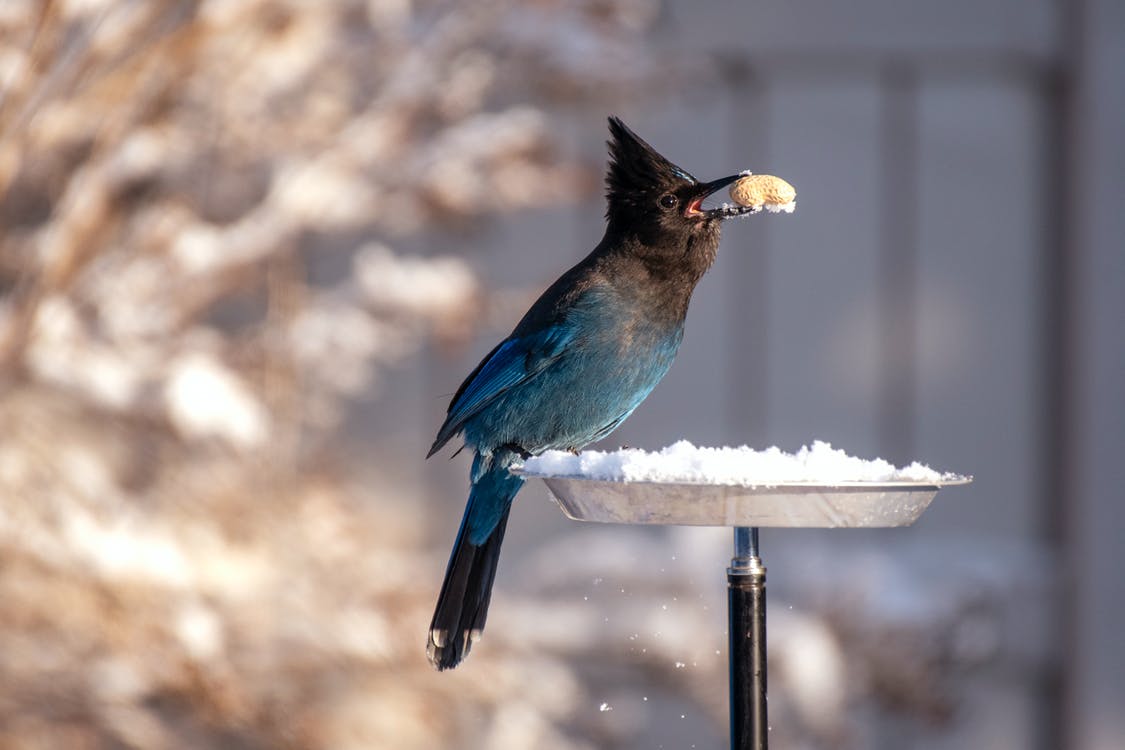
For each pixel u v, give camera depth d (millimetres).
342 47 11734
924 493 4371
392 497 12969
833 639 11656
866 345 13031
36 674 10188
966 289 13016
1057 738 12930
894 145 13008
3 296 11336
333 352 11555
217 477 11188
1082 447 12477
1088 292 12391
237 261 11039
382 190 11719
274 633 10430
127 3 9695
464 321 11500
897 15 12820
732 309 13062
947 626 11977
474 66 12039
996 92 12992
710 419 13062
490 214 12602
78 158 11188
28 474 10297
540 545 12883
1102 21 12344
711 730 12391
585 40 11969
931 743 13016
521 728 11305
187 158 11211
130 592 9945
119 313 10789
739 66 12984
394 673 10812
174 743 10648
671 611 11523
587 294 6887
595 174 12016
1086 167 12406
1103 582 12359
